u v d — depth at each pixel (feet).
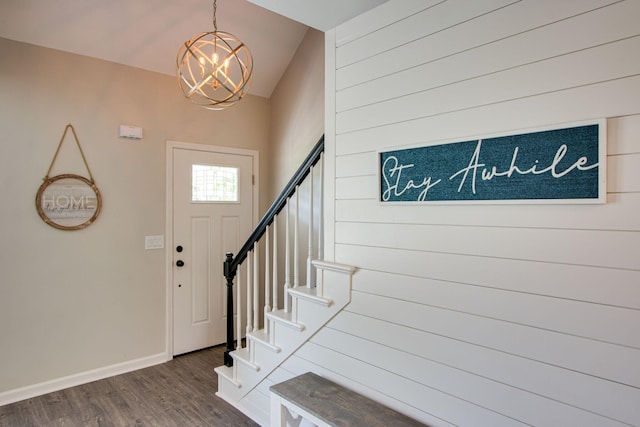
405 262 5.64
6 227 8.76
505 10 4.62
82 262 9.80
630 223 3.76
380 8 6.03
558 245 4.20
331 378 6.66
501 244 4.64
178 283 11.51
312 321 6.98
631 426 3.75
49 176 9.29
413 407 5.49
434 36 5.32
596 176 3.92
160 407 8.67
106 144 10.12
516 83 4.52
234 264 9.22
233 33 10.82
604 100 3.91
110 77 10.17
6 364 8.79
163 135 11.13
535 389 4.37
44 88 9.20
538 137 4.33
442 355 5.20
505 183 4.60
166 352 11.28
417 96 5.53
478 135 4.84
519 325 4.50
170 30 10.11
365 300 6.17
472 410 4.89
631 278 3.75
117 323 10.37
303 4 5.98
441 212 5.23
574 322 4.09
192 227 11.76
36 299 9.16
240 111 12.75
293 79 12.15
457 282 5.06
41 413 8.38
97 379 10.00
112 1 8.96
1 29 8.55
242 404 8.53
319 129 10.91
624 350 3.79
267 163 13.52
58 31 9.05
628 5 3.77
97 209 9.97
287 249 7.72
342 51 6.64
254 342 8.21
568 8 4.14
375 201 6.07
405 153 5.66
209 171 12.09
